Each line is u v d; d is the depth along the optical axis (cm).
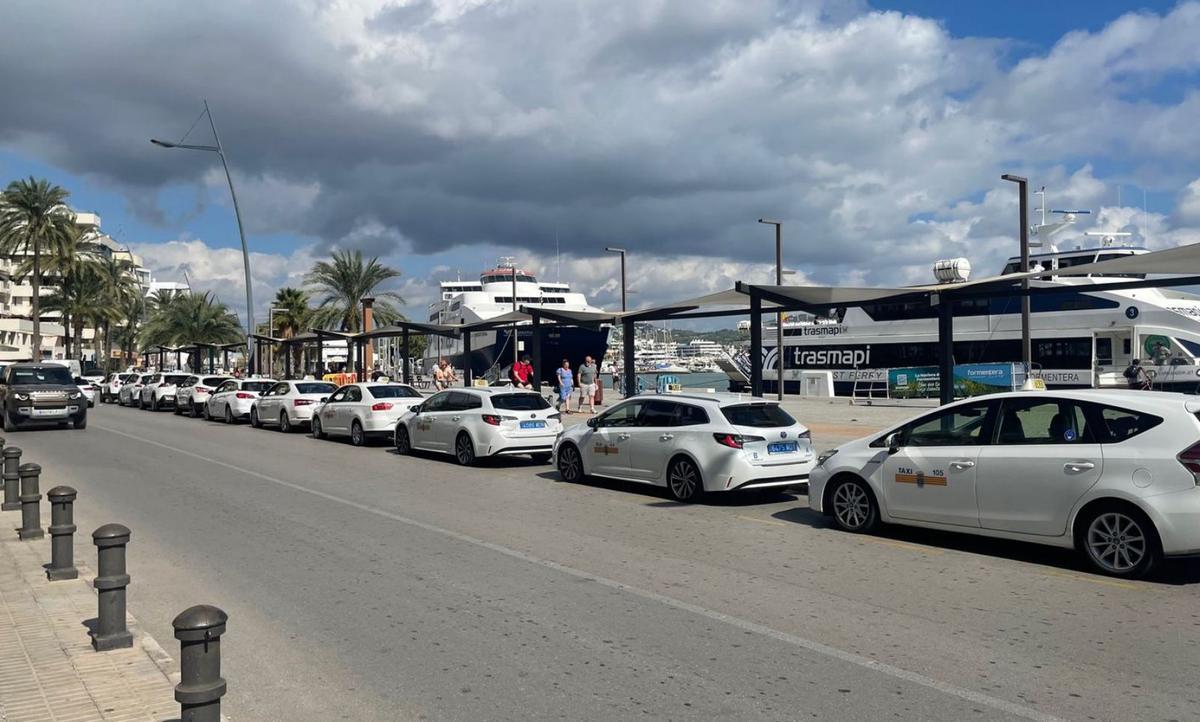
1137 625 629
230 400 2866
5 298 9250
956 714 475
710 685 521
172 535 980
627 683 525
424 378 6512
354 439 2094
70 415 2558
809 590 733
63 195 5672
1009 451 826
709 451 1170
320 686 523
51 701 494
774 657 569
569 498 1253
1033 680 524
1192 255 1455
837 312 4134
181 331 6688
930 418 915
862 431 2092
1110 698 495
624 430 1303
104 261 6694
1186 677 527
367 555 876
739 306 2392
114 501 1224
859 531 972
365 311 4725
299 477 1488
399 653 582
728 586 748
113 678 530
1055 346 3406
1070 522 779
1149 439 741
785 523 1046
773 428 1181
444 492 1312
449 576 788
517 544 927
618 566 824
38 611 667
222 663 564
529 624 644
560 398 3020
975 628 625
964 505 855
